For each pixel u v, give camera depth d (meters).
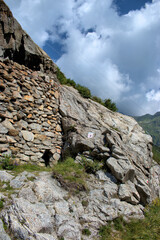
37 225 3.35
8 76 7.57
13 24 8.16
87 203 5.03
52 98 9.77
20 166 6.45
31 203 3.94
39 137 8.29
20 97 7.91
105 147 7.81
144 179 7.57
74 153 8.38
